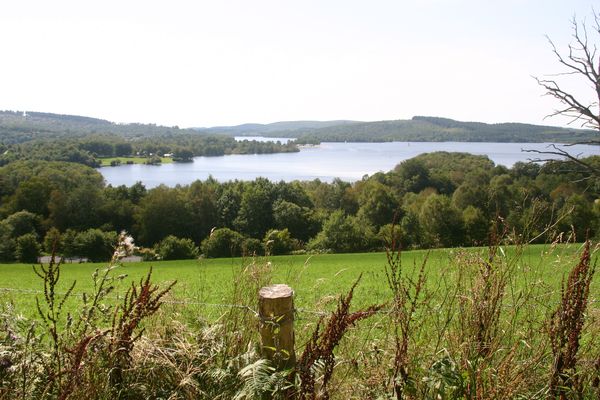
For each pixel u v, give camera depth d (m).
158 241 82.38
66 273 27.94
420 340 2.97
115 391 2.84
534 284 3.20
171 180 159.62
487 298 3.05
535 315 3.23
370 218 73.06
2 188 90.62
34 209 82.88
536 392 2.74
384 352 2.99
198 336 3.34
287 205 82.62
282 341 2.96
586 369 2.81
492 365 2.86
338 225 59.72
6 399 2.63
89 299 3.11
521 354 3.02
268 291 3.09
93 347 2.87
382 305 2.88
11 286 22.69
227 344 3.39
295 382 2.77
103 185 108.00
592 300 3.22
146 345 3.12
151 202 82.75
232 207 87.38
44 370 2.83
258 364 2.68
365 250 59.44
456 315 3.17
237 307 3.74
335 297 3.89
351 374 3.05
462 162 115.81
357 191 99.25
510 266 3.21
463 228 52.47
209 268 29.14
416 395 2.66
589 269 2.94
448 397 2.63
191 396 2.84
